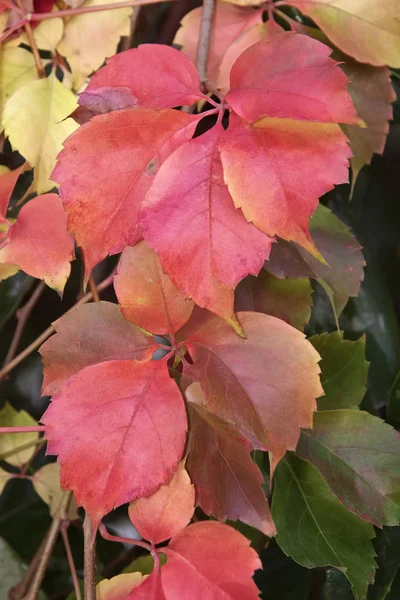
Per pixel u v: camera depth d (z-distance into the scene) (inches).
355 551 23.5
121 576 22.5
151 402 21.2
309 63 21.4
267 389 21.4
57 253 23.0
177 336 22.0
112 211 21.1
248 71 21.6
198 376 21.6
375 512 23.1
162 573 21.5
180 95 21.8
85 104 21.5
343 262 24.6
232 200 21.0
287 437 21.3
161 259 20.8
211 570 21.5
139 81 21.6
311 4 24.3
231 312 20.9
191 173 21.1
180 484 21.5
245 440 21.7
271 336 21.6
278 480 24.2
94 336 22.0
